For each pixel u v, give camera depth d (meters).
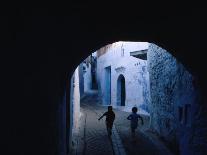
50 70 4.76
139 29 5.77
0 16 2.27
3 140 2.37
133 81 21.47
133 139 11.39
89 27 5.27
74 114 13.44
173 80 10.02
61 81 6.57
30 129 3.35
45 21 3.82
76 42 5.77
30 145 3.35
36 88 3.68
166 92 11.17
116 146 10.80
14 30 2.65
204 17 4.80
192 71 6.70
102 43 6.38
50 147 4.93
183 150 8.32
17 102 2.79
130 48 21.95
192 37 5.65
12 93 2.62
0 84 2.29
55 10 3.90
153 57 13.20
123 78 24.86
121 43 23.34
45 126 4.38
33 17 3.28
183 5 4.49
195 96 7.13
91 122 16.73
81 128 14.65
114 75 25.30
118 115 20.03
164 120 11.56
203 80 6.45
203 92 6.53
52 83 5.10
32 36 3.34
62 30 4.80
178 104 9.05
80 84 30.72
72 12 4.27
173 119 10.05
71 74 6.90
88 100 31.66
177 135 9.43
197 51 6.02
